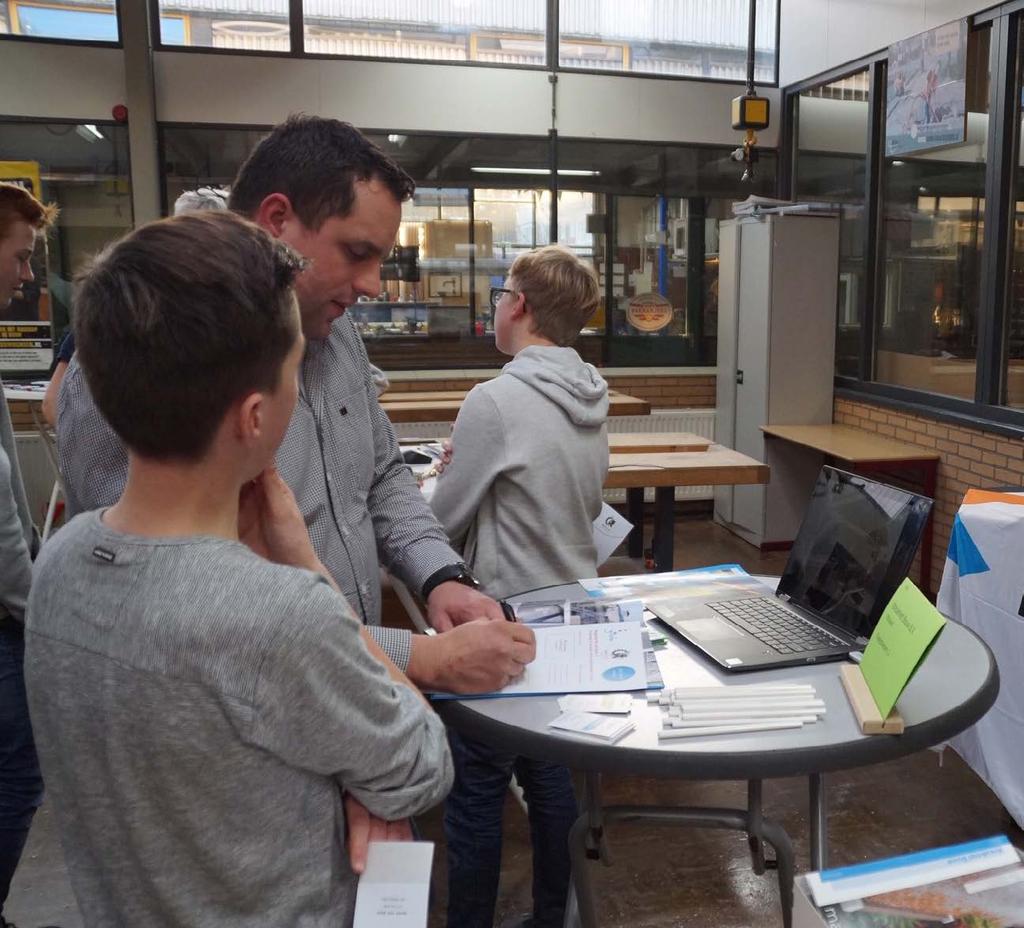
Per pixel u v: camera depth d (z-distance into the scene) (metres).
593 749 0.98
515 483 1.62
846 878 0.70
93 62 4.93
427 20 5.27
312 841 0.74
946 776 2.71
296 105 5.16
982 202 4.06
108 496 1.04
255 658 0.66
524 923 1.98
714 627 1.31
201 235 0.69
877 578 1.26
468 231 5.52
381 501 1.46
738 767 0.95
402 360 5.58
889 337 4.85
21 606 1.62
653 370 5.82
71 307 0.72
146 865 0.69
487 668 1.09
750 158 5.03
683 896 2.14
